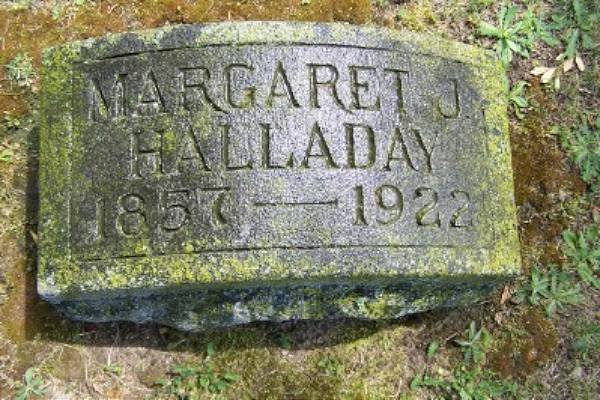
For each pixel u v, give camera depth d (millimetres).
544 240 1278
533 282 1256
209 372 1210
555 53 1336
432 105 1044
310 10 1312
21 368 1184
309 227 981
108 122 1017
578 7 1338
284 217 980
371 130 1013
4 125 1249
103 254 995
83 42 1038
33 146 1247
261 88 1001
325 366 1225
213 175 987
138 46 1020
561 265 1271
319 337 1233
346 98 1013
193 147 995
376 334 1242
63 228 1010
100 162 1011
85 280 995
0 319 1192
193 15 1300
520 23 1328
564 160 1304
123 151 1008
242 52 1007
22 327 1193
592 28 1340
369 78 1022
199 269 974
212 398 1208
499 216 1063
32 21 1286
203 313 1081
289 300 1062
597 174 1296
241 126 995
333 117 1005
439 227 1021
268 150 990
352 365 1230
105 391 1197
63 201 1015
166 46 1014
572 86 1323
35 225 1222
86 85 1029
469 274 1033
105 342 1209
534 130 1307
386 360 1238
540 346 1249
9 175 1235
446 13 1332
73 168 1018
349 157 1002
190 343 1220
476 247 1040
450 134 1046
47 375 1188
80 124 1023
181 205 987
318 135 1000
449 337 1248
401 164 1017
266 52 1008
